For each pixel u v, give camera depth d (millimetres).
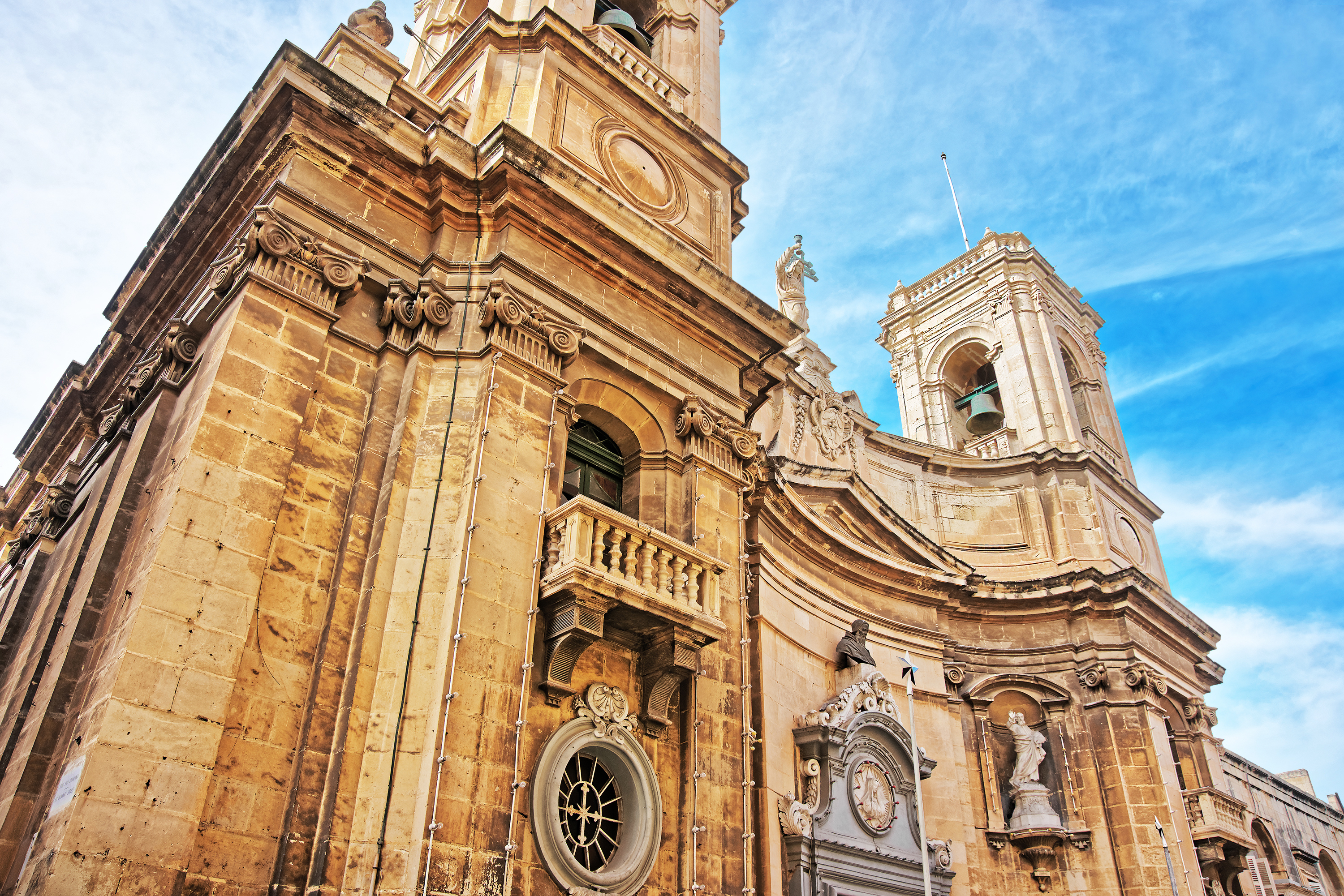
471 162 12867
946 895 17312
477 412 11391
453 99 14359
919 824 16594
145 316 14461
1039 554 23656
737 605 13102
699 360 14453
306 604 9938
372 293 11906
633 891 10461
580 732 10734
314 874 8711
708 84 19062
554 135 14328
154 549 9141
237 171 12477
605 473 13562
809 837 14977
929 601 21234
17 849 8820
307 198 11555
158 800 8203
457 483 10945
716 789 11617
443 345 11805
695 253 14242
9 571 15711
